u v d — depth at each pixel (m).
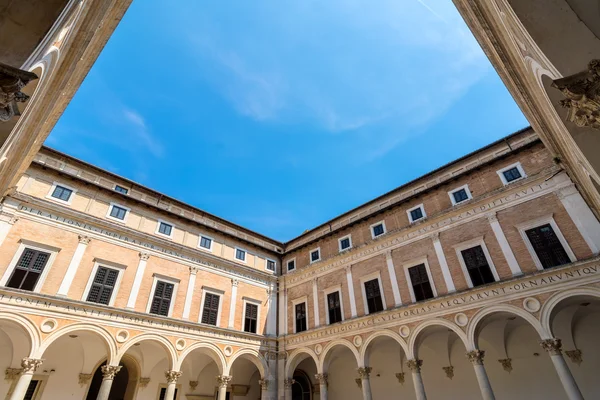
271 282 27.12
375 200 25.64
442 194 20.66
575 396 12.48
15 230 16.44
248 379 25.83
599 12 4.74
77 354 19.19
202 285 22.70
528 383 17.34
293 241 30.36
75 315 16.67
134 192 23.34
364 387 18.75
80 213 18.91
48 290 16.44
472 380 19.03
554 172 16.31
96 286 18.20
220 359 21.00
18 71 4.69
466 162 21.64
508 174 18.41
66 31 6.27
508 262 16.34
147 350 20.84
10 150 8.48
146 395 20.80
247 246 27.22
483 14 7.12
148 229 21.92
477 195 19.08
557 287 14.32
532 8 5.06
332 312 22.75
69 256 17.83
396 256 20.91
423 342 20.44
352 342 20.39
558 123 7.76
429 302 17.78
